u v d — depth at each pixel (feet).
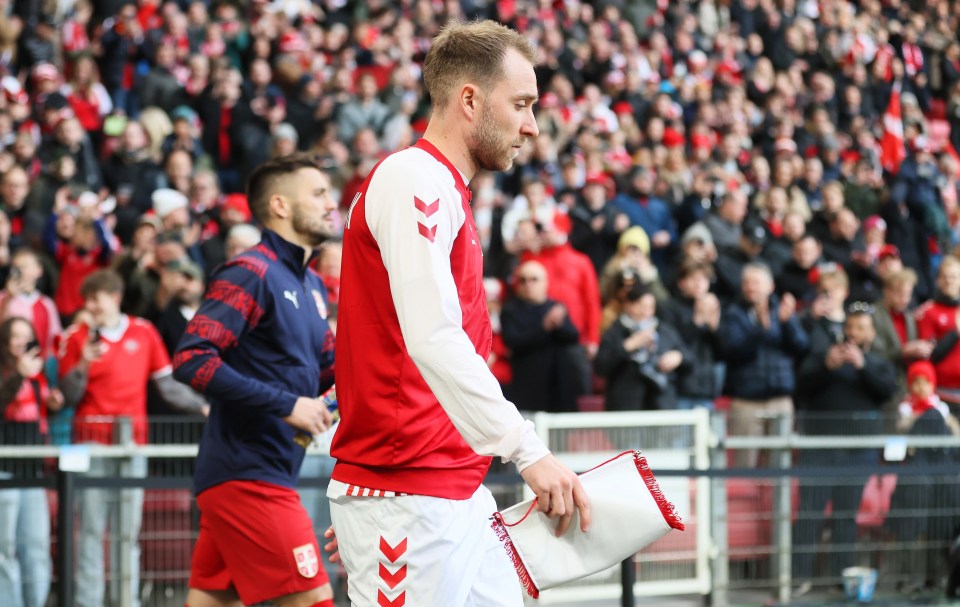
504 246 88.02
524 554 25.48
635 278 69.31
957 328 77.77
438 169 25.36
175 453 54.39
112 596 51.47
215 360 36.70
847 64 149.18
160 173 87.30
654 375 68.44
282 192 38.99
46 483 45.16
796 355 73.20
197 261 75.66
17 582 50.03
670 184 104.01
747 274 72.49
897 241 112.98
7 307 65.31
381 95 112.37
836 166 123.85
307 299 39.22
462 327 25.08
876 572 63.31
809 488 63.26
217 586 39.17
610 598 61.31
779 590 62.59
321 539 55.26
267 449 37.58
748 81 139.54
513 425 23.77
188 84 104.17
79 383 58.65
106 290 59.47
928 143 139.54
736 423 63.41
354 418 25.95
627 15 145.38
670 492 61.72
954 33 167.43
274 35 117.39
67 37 115.55
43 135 96.37
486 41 25.81
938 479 64.54
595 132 111.96
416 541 25.53
